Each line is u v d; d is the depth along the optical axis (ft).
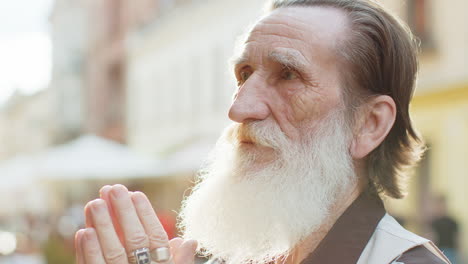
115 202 3.26
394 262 3.32
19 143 134.72
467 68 20.77
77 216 27.40
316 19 3.83
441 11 22.06
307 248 3.82
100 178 34.42
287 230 3.70
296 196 3.69
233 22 37.45
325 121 3.75
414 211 22.49
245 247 3.87
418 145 4.25
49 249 17.87
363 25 3.84
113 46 68.74
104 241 3.16
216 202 3.98
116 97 68.95
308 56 3.74
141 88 58.44
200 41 43.37
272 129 3.78
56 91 102.63
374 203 3.76
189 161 31.40
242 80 4.11
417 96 23.17
